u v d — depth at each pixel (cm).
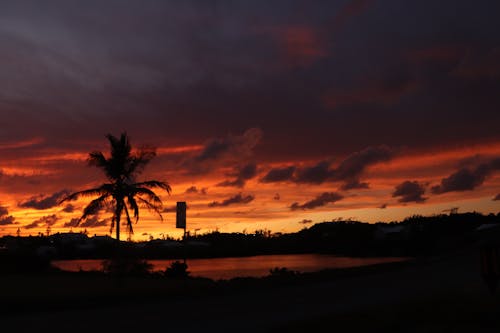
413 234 8250
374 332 1122
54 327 1302
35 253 3366
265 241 9262
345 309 1511
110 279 2730
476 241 1239
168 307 1648
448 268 2752
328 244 9156
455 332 1069
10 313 1540
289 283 2339
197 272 3988
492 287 1180
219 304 1709
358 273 2672
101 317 1452
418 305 1351
